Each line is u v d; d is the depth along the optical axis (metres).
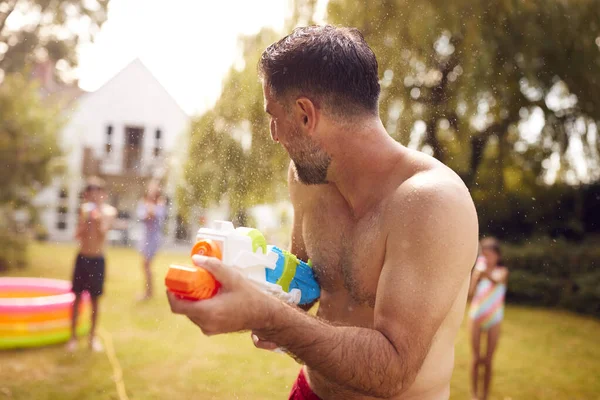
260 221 6.10
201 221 6.23
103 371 3.60
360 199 1.12
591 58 7.61
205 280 0.76
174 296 0.77
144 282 7.40
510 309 7.41
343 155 1.09
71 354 3.97
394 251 0.99
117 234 12.52
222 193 6.06
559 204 8.41
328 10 7.01
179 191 6.46
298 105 1.06
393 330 0.92
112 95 13.53
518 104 7.62
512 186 8.32
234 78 7.10
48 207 10.59
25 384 3.32
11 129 9.45
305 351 0.86
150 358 3.88
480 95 7.16
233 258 0.95
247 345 4.26
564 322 6.58
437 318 0.94
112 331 4.65
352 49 1.06
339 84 1.04
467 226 0.98
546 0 7.34
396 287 0.94
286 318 0.84
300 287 1.17
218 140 6.66
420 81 7.21
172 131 10.86
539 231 8.45
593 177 8.38
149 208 6.21
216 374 3.51
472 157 7.97
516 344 5.25
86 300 4.57
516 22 7.19
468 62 7.03
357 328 0.92
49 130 9.83
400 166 1.08
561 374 4.20
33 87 9.91
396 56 6.94
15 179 9.52
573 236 8.45
